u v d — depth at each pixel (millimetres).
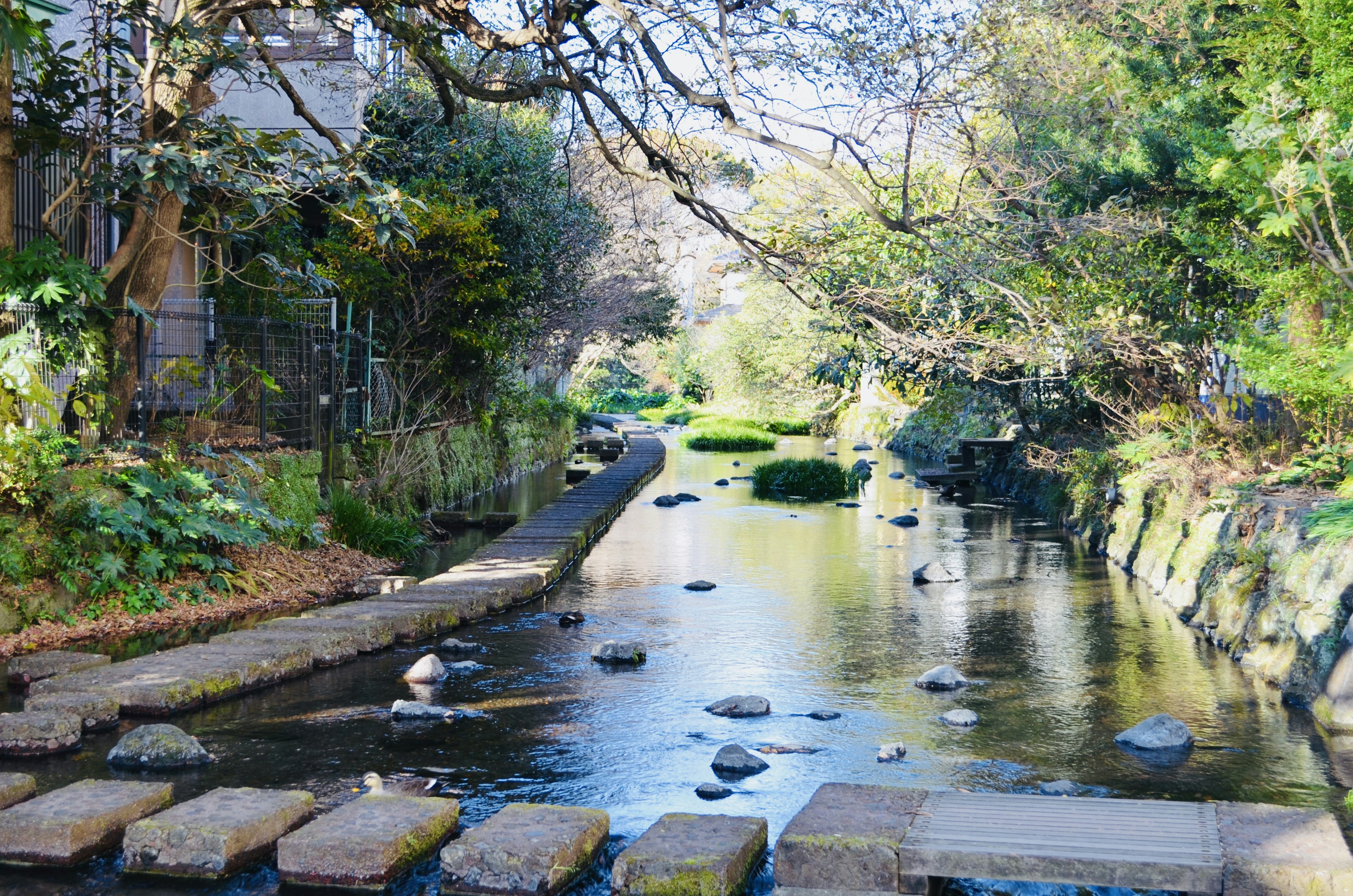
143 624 8219
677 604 10102
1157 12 10758
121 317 9711
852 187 7742
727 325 44000
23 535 7957
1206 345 12141
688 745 5855
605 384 60781
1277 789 5176
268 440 11336
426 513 15664
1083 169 12016
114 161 11297
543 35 8688
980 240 9305
